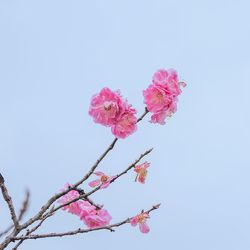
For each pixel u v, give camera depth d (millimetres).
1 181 6605
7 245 6605
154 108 7117
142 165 7344
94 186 7207
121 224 7156
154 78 7223
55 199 6914
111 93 7117
